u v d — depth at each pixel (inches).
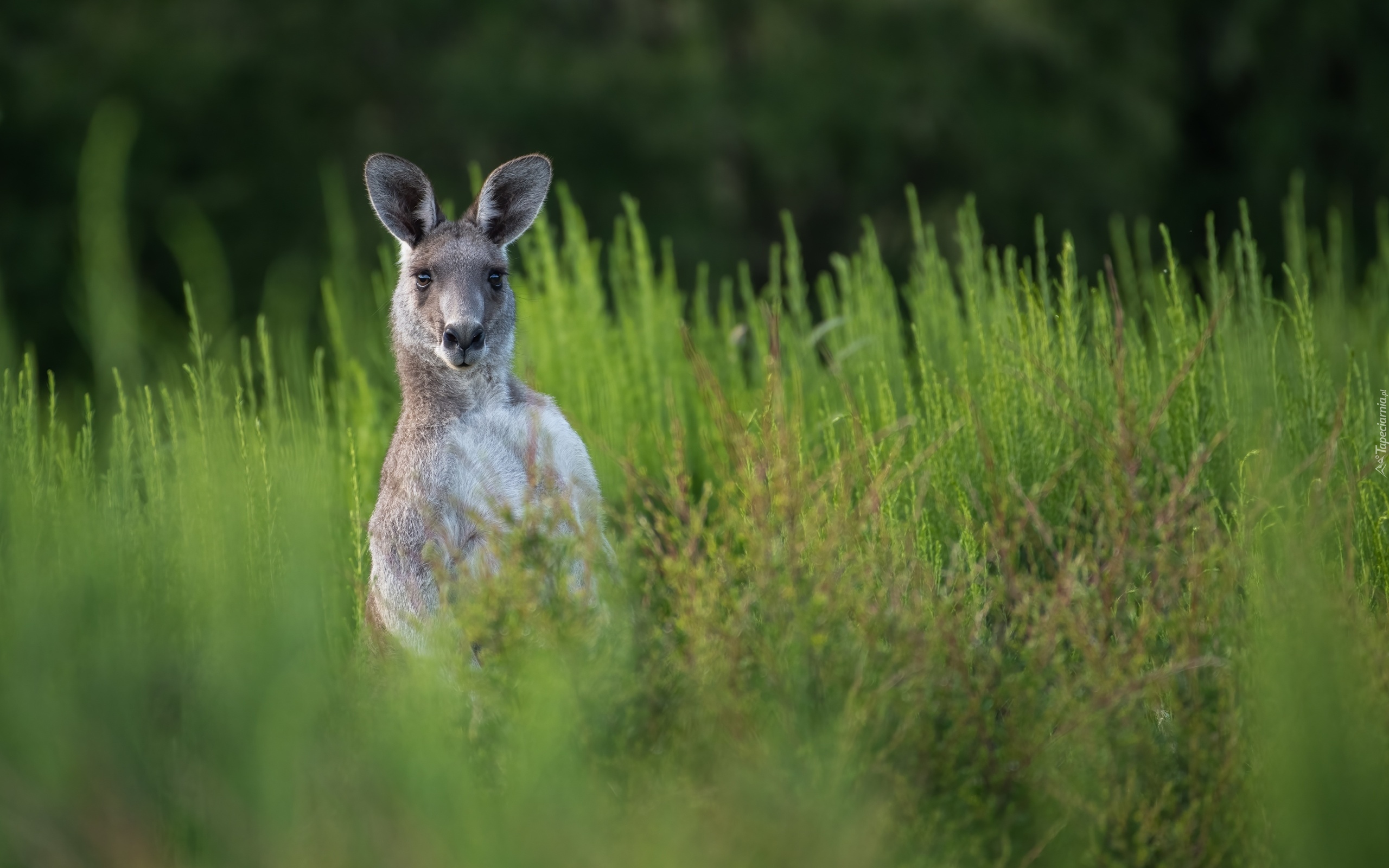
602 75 1444.4
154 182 1269.7
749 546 295.4
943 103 1465.3
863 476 354.6
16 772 244.7
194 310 445.1
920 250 628.4
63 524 304.0
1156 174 1535.4
